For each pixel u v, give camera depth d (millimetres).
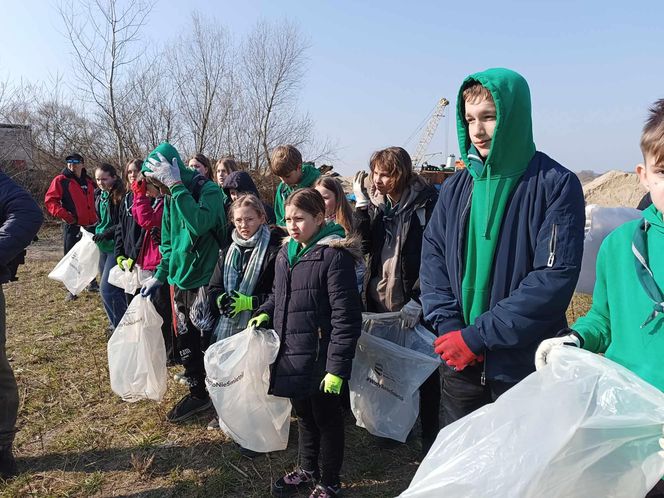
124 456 2883
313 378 2332
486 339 1722
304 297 2348
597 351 1559
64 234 7449
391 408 2666
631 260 1432
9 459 2672
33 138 15555
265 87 17312
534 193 1739
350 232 2832
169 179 2912
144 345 3098
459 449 1255
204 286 3094
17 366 4121
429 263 2057
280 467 2754
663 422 1175
